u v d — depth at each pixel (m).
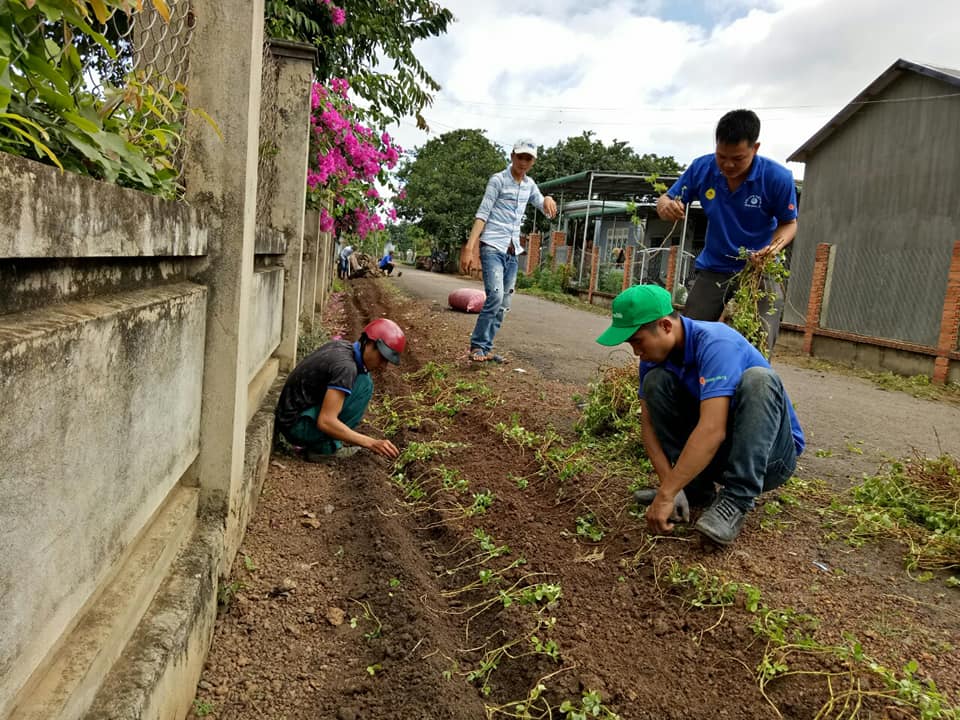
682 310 4.70
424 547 3.45
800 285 15.77
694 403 3.27
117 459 1.79
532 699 2.28
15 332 1.25
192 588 2.25
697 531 3.14
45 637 1.44
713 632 2.54
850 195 14.77
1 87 1.30
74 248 1.46
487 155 39.06
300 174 5.67
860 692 2.12
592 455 4.21
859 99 14.27
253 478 3.49
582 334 11.09
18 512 1.27
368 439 4.32
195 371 2.61
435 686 2.35
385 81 8.32
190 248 2.44
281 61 5.55
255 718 2.26
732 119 3.93
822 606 2.67
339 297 16.12
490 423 4.97
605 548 3.20
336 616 2.82
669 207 4.45
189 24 2.59
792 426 3.29
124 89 1.92
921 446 5.27
